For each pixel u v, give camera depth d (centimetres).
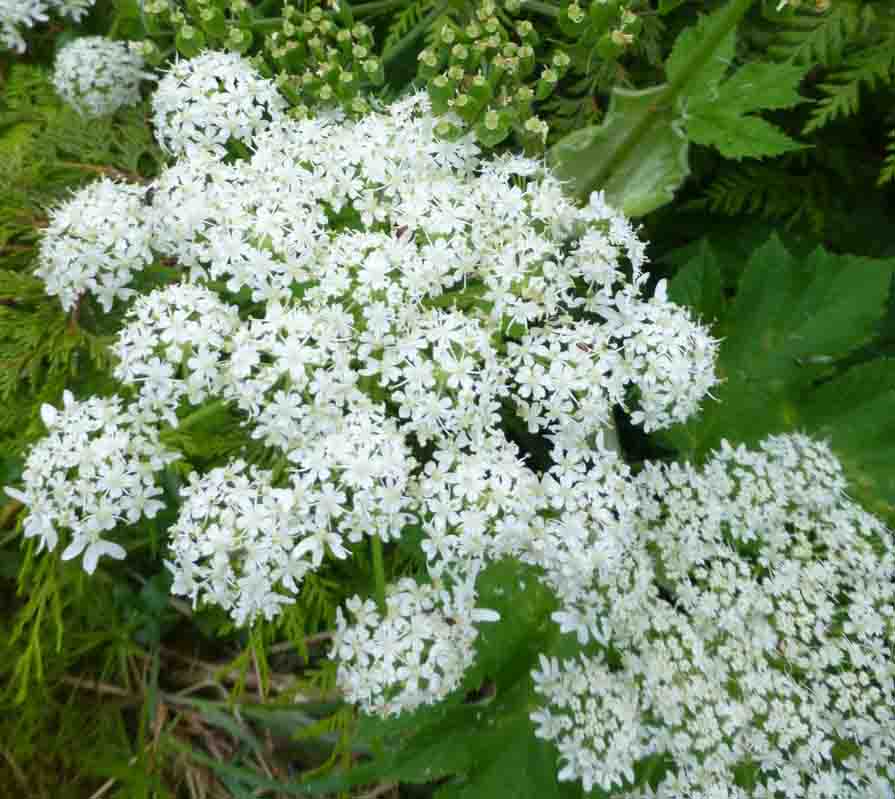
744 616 20
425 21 23
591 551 18
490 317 18
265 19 22
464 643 17
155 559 25
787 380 23
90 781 24
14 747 23
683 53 20
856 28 23
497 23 19
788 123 25
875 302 22
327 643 25
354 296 18
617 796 20
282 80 20
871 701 19
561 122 25
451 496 17
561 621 18
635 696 19
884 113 25
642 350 18
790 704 19
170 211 19
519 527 17
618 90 21
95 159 24
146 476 17
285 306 18
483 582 20
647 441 27
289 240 18
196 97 20
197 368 17
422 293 18
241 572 17
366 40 21
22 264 23
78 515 18
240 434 21
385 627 17
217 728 25
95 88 24
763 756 19
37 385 23
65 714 23
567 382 18
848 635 20
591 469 19
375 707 17
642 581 19
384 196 20
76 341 21
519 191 19
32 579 23
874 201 25
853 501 22
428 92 20
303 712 24
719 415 23
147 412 17
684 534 20
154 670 24
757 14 24
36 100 27
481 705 20
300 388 17
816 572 20
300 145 20
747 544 21
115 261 19
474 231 19
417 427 18
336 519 17
